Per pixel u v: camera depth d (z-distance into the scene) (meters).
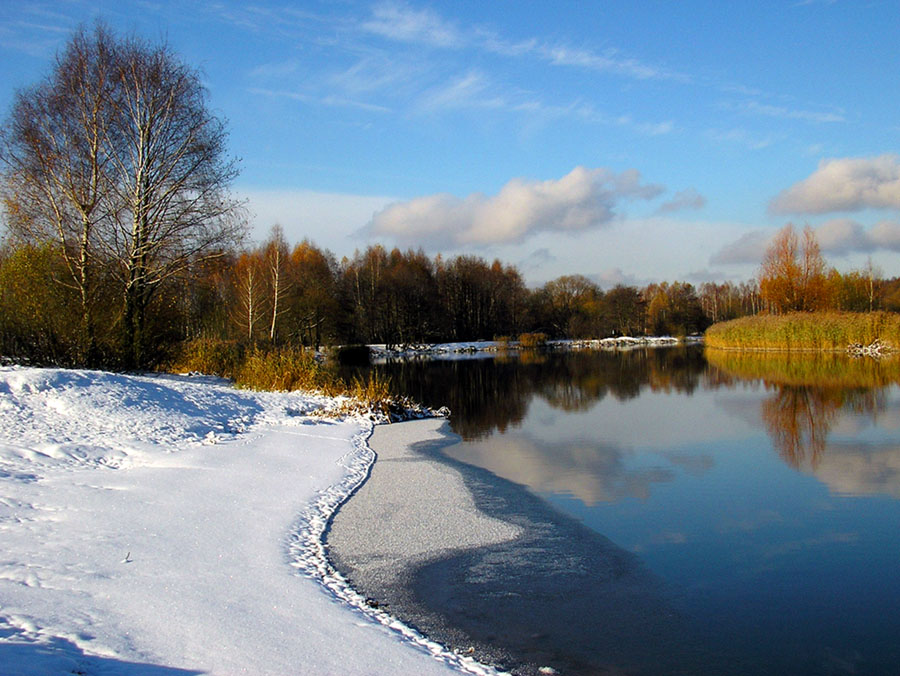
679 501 9.83
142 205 21.27
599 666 5.04
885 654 5.25
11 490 7.85
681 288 94.12
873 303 64.06
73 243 20.50
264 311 40.44
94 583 5.39
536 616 5.90
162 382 16.38
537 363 44.47
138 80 21.05
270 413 16.14
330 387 21.48
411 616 5.84
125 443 11.03
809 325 45.72
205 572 6.00
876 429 15.62
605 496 10.12
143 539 6.69
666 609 6.09
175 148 21.70
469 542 7.89
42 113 19.78
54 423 11.42
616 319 86.75
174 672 4.04
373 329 66.75
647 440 14.98
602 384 28.69
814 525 8.60
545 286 96.94
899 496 9.93
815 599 6.31
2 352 18.17
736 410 19.62
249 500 8.72
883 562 7.27
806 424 16.67
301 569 6.49
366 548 7.59
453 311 77.00
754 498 9.95
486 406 21.83
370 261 68.50
